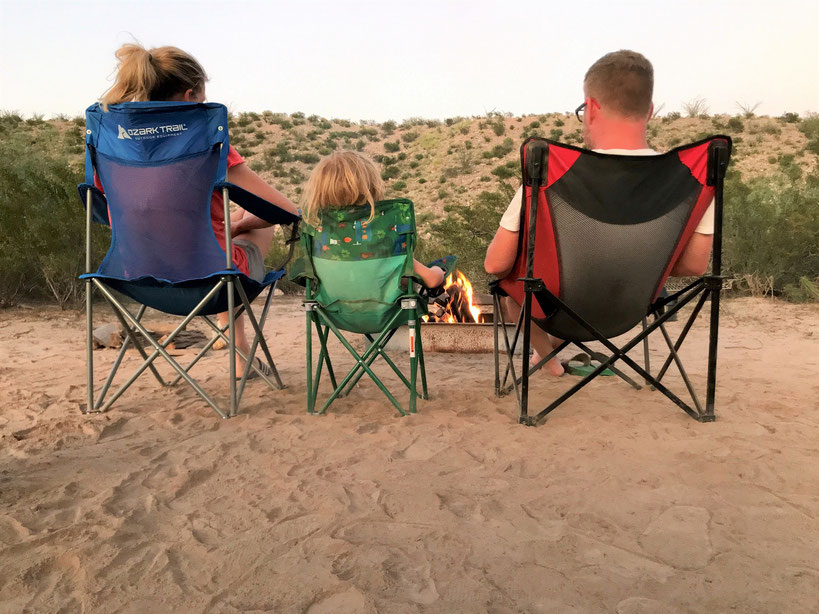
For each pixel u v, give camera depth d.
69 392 3.58
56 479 2.27
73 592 1.56
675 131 27.92
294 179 27.22
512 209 2.79
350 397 3.47
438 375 4.05
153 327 5.50
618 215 2.63
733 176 11.30
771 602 1.48
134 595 1.54
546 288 2.85
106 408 3.19
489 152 26.80
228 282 2.97
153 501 2.08
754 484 2.15
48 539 1.80
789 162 20.17
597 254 2.68
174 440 2.72
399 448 2.59
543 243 2.71
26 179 7.36
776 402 3.17
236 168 3.07
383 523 1.92
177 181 2.90
